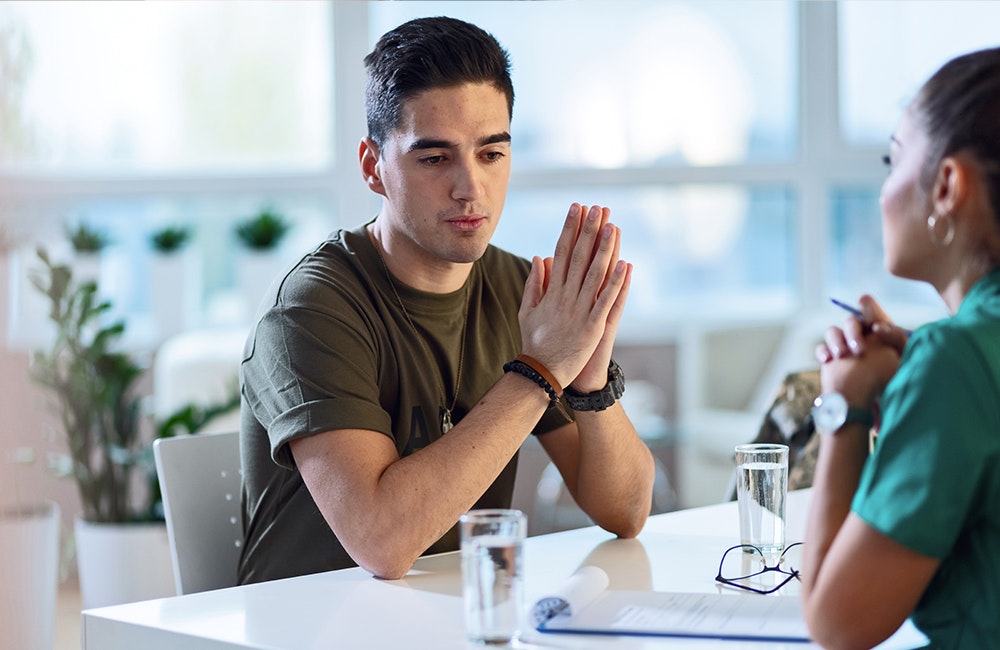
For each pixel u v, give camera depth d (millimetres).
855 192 5641
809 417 2289
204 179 5195
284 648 1277
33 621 3258
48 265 3971
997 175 1119
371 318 1878
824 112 5570
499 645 1254
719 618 1323
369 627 1349
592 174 5473
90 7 5078
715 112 5543
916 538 1091
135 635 1402
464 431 1682
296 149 5336
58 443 3963
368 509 1609
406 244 1918
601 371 1830
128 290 5266
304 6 5293
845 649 1139
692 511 2074
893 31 5559
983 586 1137
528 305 1771
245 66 5277
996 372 1107
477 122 1802
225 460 2008
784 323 5402
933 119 1153
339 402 1706
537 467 4789
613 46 5473
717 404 5340
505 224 5504
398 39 1840
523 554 1280
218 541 1975
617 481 1852
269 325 1809
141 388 5074
